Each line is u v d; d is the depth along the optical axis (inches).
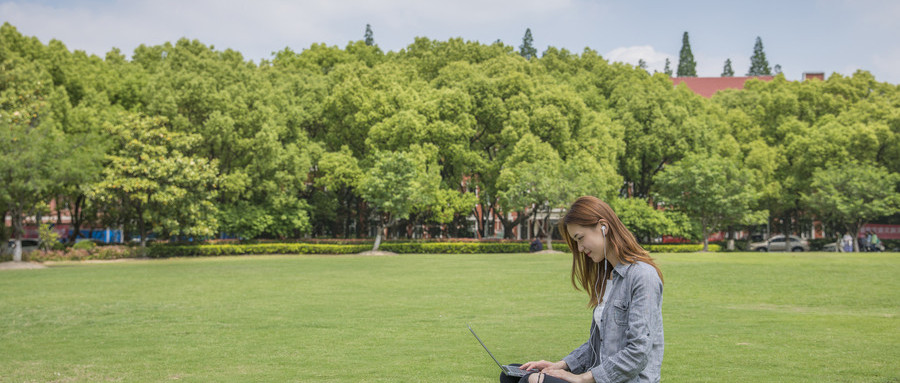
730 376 252.4
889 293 593.9
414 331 384.2
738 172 1836.9
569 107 1839.3
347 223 2055.9
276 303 541.3
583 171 1720.0
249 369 278.8
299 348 331.0
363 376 260.4
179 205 1379.2
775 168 1988.2
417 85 1984.5
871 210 1775.3
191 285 722.2
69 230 2108.8
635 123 1991.9
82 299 583.8
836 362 279.4
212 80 1552.7
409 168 1608.0
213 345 343.3
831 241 2178.9
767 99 2174.0
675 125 2000.5
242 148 1568.7
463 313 469.4
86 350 333.4
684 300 558.9
